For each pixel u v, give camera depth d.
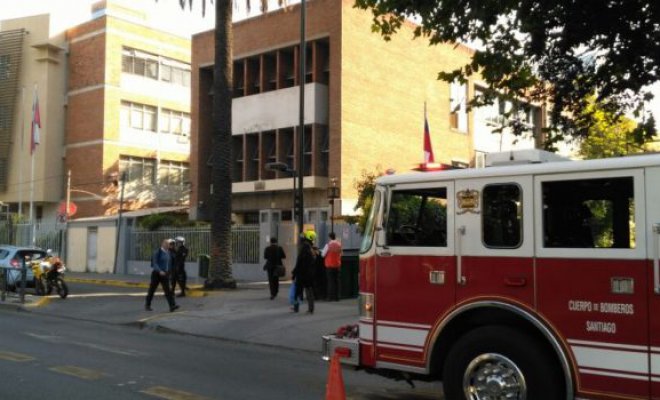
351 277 16.92
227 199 19.81
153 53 44.22
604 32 8.59
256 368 9.07
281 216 28.55
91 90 41.94
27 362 8.98
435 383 8.15
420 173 6.36
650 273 5.01
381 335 6.45
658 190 5.04
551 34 8.81
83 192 40.50
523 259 5.63
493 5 8.36
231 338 11.95
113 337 11.95
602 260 5.23
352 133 26.92
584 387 5.24
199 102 31.91
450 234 6.07
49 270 18.77
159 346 10.97
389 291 6.43
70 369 8.54
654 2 7.97
